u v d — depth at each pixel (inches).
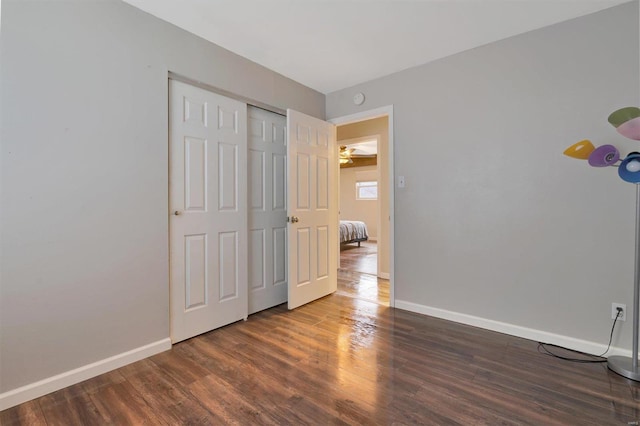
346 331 97.3
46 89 64.6
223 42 96.0
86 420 56.8
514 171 93.7
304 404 60.9
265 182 118.4
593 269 82.0
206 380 69.6
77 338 69.2
